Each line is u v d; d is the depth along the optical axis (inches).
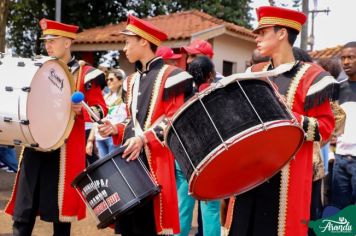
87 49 562.9
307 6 401.1
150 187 123.4
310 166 111.3
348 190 174.4
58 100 147.1
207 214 161.2
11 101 135.9
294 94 109.1
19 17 717.9
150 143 127.3
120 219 135.3
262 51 112.9
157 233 128.6
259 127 90.6
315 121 104.2
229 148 90.6
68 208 153.1
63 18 722.8
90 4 725.9
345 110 174.4
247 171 102.7
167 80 130.6
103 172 123.2
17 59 143.2
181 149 98.5
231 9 793.6
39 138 140.0
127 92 139.3
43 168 151.8
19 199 150.7
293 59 113.8
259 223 109.4
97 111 156.0
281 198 108.2
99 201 123.3
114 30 583.2
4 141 143.1
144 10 751.1
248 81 94.0
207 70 166.6
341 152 174.1
